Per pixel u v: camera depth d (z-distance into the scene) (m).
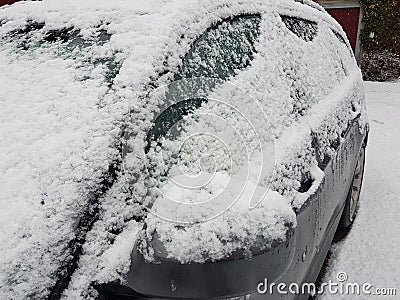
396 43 12.70
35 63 1.84
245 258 1.17
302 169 2.02
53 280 1.21
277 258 1.24
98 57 1.74
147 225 1.22
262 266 1.20
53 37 1.95
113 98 1.55
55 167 1.40
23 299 1.15
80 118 1.52
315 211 2.18
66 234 1.27
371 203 4.28
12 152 1.48
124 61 1.66
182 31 1.76
